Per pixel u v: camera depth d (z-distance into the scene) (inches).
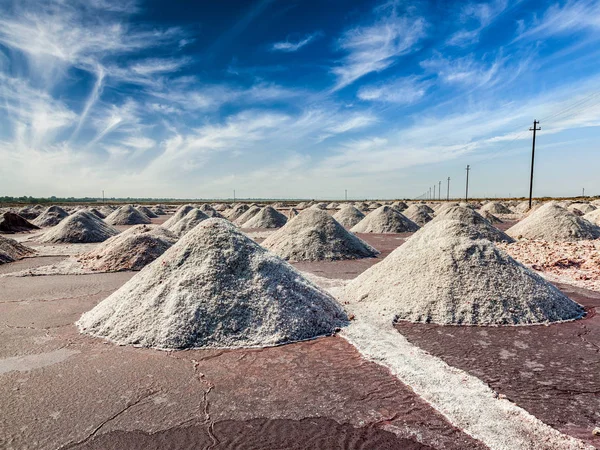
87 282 388.5
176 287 239.1
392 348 203.5
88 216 812.6
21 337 225.1
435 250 301.7
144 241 500.7
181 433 131.0
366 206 2030.0
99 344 212.7
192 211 912.3
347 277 406.9
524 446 122.1
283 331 219.6
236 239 275.7
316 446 124.1
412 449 121.9
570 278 378.3
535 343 211.6
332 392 158.2
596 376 171.6
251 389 161.2
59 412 144.3
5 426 135.5
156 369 180.4
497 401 149.3
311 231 561.3
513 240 614.2
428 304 258.7
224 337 213.3
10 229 970.7
